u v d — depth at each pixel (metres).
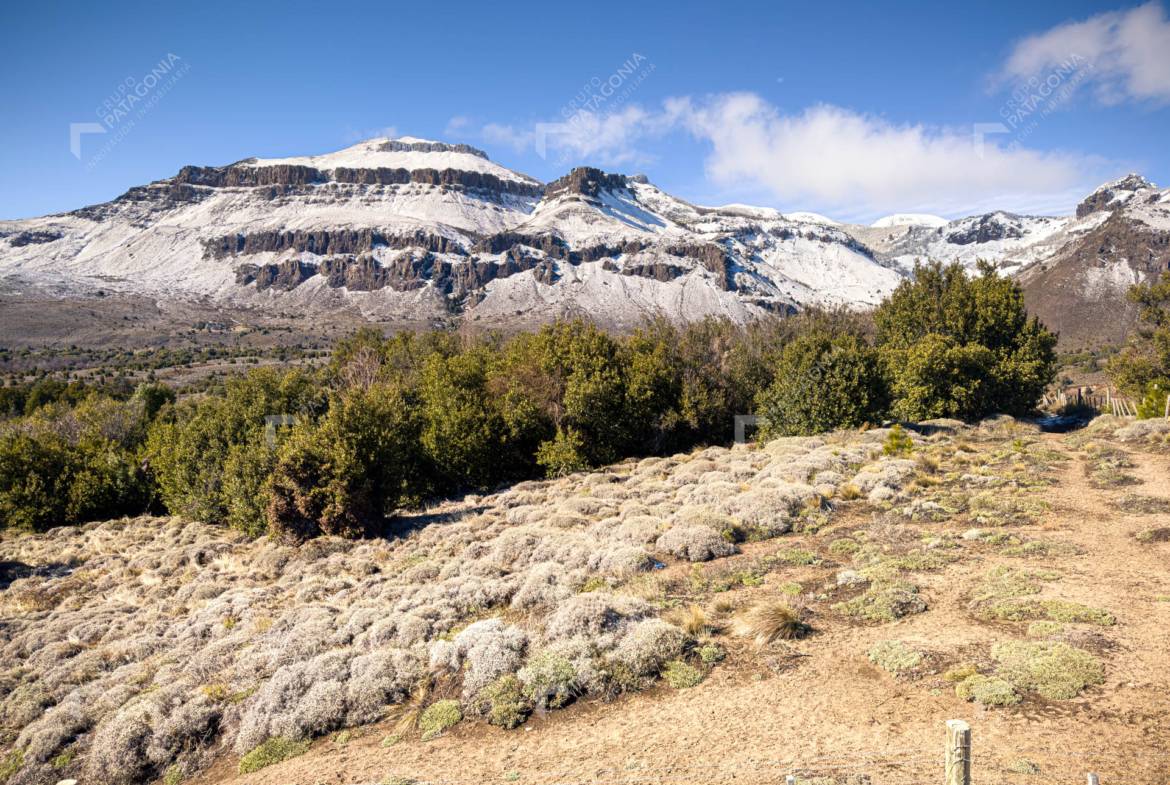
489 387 43.25
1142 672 8.95
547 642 12.78
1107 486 19.83
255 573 25.12
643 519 20.42
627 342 53.16
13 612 24.61
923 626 11.55
